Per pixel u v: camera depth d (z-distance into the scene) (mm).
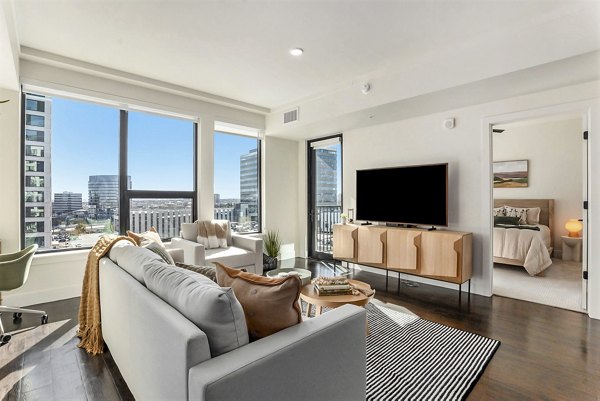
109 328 2041
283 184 5559
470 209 3607
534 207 5680
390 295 3570
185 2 2285
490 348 2305
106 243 2412
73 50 3064
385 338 2480
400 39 2801
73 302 3229
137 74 3654
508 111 3295
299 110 4559
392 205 4125
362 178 4469
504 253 4648
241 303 1303
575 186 5383
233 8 2352
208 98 4332
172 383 1113
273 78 3748
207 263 3549
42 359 2137
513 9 2332
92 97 3557
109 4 2311
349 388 1413
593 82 2809
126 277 1776
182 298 1248
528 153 5832
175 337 1085
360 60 3242
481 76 2783
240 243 4242
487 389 1822
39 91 3279
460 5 2283
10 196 3057
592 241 2857
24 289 3109
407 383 1877
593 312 2869
